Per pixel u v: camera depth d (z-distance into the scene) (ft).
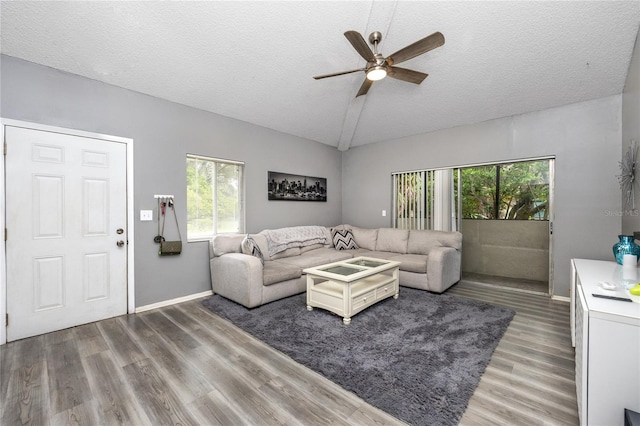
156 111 10.51
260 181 14.16
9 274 7.69
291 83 11.10
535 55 9.01
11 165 7.74
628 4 6.93
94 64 8.54
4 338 7.57
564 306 10.41
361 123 15.21
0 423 4.72
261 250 12.55
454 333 7.99
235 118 13.01
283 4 7.25
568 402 5.14
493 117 12.87
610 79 9.50
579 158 10.93
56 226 8.43
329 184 18.29
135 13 7.25
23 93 7.89
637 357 3.77
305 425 4.64
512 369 6.24
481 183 17.34
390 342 7.47
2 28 6.98
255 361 6.65
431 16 7.65
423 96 12.09
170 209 10.84
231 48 8.80
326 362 6.51
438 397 5.28
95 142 9.14
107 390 5.57
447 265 12.22
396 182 16.84
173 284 10.89
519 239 15.62
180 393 5.48
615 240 10.24
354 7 7.43
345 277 8.64
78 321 8.77
